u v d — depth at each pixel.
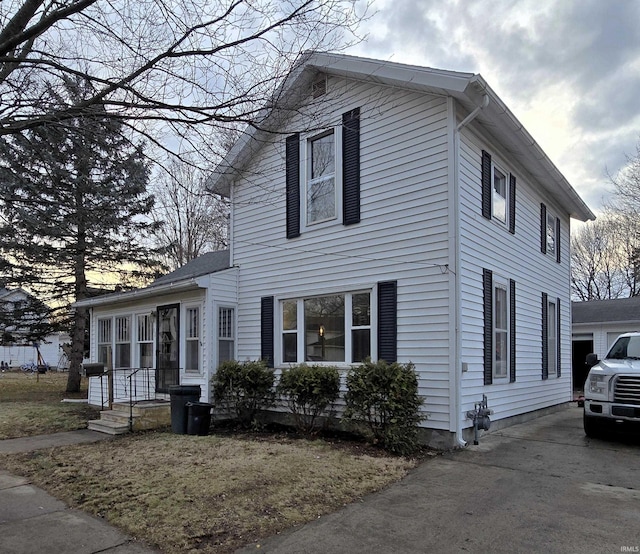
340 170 9.16
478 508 4.75
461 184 7.82
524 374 10.27
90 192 6.88
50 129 4.72
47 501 5.09
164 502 4.76
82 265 17.81
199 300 10.46
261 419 9.81
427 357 7.64
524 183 10.84
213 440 7.77
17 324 18.38
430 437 7.48
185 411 8.83
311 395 8.22
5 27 3.94
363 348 8.57
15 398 15.59
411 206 8.08
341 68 8.73
